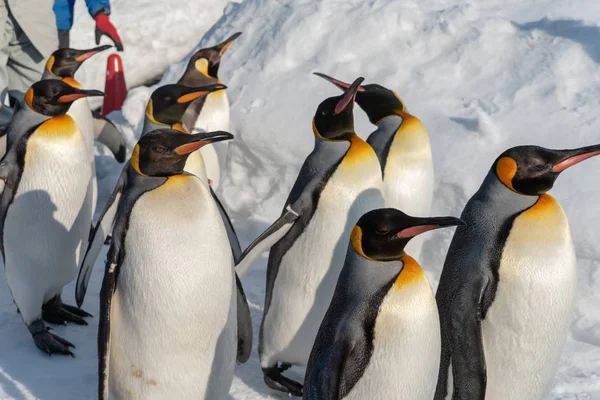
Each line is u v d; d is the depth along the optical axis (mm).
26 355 5020
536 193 3801
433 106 6598
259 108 7016
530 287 3740
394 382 3475
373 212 3500
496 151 6043
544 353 3900
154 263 3740
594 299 5285
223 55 7914
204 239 3768
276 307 4590
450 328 3881
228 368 4121
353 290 3504
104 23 8570
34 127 4996
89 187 5223
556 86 6426
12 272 5133
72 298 5871
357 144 4379
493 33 7129
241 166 7043
